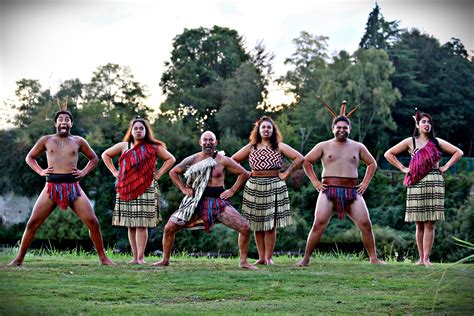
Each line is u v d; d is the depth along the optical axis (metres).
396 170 34.94
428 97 42.41
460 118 41.28
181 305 8.73
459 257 27.89
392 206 32.50
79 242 31.00
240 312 8.33
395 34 45.22
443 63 42.59
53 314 8.21
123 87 42.66
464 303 9.04
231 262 12.64
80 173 11.58
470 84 41.78
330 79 40.78
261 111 41.84
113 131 37.28
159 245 30.81
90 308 8.48
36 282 9.98
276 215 12.05
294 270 11.36
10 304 8.66
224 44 44.66
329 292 9.59
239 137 38.97
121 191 11.98
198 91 42.41
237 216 11.46
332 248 30.67
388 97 39.69
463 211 28.94
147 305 8.71
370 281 10.39
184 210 11.52
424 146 12.60
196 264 12.11
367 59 40.94
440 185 12.52
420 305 8.88
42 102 37.72
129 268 11.35
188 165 11.68
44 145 11.54
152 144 12.11
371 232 12.29
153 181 12.12
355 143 12.17
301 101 43.31
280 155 12.12
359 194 12.17
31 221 11.55
